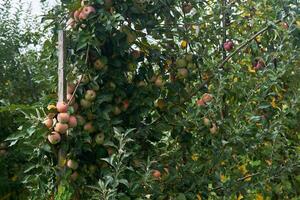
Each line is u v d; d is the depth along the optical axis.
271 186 5.59
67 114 4.77
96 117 4.96
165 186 5.22
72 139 4.96
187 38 5.51
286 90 5.82
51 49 5.31
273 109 5.60
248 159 5.80
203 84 5.47
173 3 5.38
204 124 5.32
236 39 5.91
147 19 5.27
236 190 5.46
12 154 7.57
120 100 5.14
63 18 5.18
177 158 5.32
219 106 5.35
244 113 5.45
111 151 5.03
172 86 5.36
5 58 8.95
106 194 4.65
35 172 5.20
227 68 5.72
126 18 5.18
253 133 5.36
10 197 7.57
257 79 5.57
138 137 5.18
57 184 4.89
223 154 5.29
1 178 7.51
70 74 4.98
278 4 5.50
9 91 8.61
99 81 5.03
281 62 5.65
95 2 4.92
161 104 5.35
